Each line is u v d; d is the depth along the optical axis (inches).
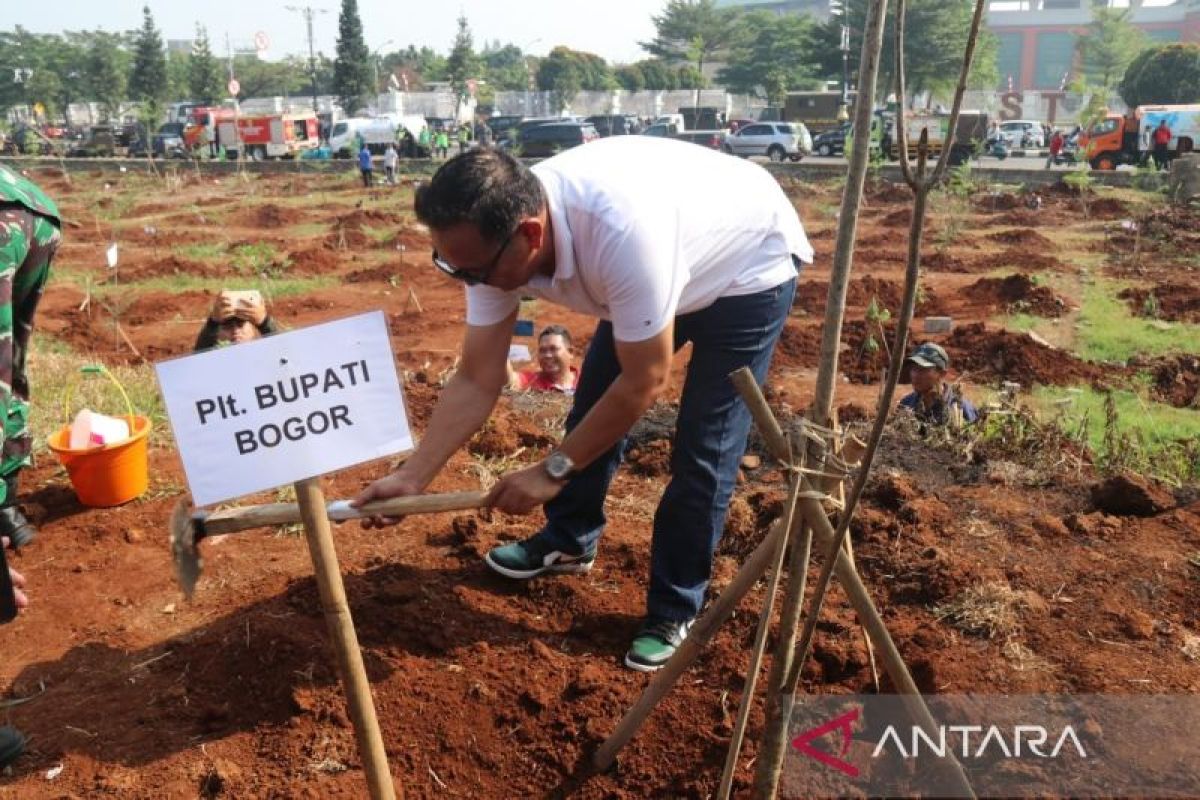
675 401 260.5
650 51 3161.9
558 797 106.3
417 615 129.7
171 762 109.7
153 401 227.0
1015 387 240.8
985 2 62.9
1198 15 3875.5
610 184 96.8
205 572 148.7
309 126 1691.7
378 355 92.1
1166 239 631.8
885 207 845.2
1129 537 147.1
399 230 684.1
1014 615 124.7
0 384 126.0
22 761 110.3
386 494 103.3
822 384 85.0
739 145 1457.9
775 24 2871.6
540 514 164.4
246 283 509.7
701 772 106.0
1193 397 308.2
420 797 106.0
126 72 3073.3
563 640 128.9
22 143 1659.7
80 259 586.2
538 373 259.0
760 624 88.6
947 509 157.4
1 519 155.1
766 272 115.0
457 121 2207.2
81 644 131.9
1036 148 1772.9
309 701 116.0
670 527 120.8
